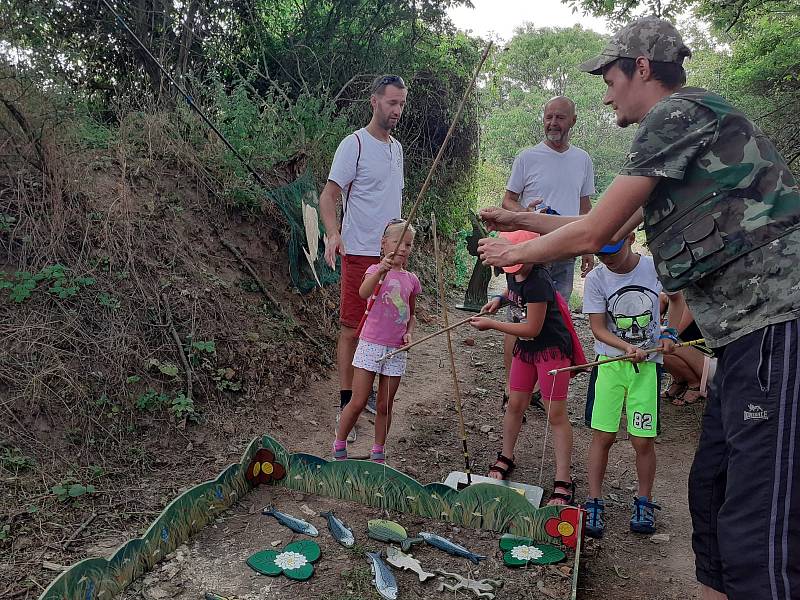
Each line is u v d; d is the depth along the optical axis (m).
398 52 10.02
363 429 4.78
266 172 6.62
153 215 5.29
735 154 2.12
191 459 3.98
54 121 4.67
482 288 5.13
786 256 2.04
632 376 3.63
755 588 2.03
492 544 3.35
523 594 2.96
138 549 2.88
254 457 3.79
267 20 9.34
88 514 3.29
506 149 33.69
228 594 2.83
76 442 3.73
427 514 3.58
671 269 2.24
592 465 3.71
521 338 3.91
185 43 7.87
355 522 3.49
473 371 6.39
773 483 2.01
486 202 15.59
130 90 7.12
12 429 3.56
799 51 11.83
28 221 4.35
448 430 4.93
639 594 3.05
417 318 8.07
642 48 2.35
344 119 8.06
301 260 6.22
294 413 4.84
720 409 2.37
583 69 2.53
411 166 10.35
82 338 4.14
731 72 13.30
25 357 3.84
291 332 5.65
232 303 5.32
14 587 2.71
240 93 6.88
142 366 4.31
